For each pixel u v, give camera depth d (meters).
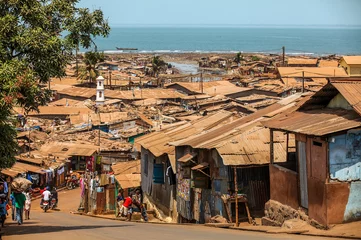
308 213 21.44
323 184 20.19
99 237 18.89
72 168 60.59
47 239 18.48
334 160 20.06
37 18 23.58
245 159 25.59
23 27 23.41
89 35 25.45
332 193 19.98
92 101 96.75
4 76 21.73
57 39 23.41
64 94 103.75
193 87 109.56
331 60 133.38
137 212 37.25
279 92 94.94
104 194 42.91
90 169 56.16
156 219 36.75
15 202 28.22
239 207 26.59
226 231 22.05
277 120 24.45
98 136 65.81
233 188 26.27
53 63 23.56
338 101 22.78
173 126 41.97
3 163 26.62
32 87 22.22
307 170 21.44
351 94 21.02
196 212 30.17
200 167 28.36
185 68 193.12
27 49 23.02
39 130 71.75
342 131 19.91
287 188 23.36
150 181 39.09
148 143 38.12
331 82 21.80
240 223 25.59
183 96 102.94
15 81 21.72
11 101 21.62
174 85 113.50
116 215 38.09
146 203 40.28
